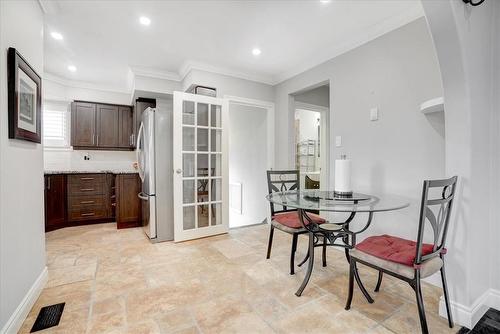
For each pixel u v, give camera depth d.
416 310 1.64
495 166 1.69
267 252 2.61
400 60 2.25
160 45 2.86
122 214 3.65
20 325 1.46
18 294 1.49
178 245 2.93
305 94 4.02
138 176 3.74
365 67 2.55
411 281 1.33
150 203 3.04
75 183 3.80
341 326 1.47
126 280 2.04
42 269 1.92
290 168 3.76
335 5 2.10
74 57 3.20
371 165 2.49
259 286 1.95
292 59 3.21
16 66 1.45
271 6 2.12
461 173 1.51
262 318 1.55
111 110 4.37
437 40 1.46
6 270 1.35
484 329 1.46
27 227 1.64
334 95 2.90
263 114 4.16
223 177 3.43
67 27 2.47
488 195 1.67
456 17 1.36
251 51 3.00
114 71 3.69
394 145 2.29
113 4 2.10
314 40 2.71
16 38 1.53
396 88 2.28
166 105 3.16
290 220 2.25
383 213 2.37
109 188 4.05
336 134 2.87
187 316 1.57
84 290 1.88
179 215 3.05
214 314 1.59
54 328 1.45
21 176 1.57
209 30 2.52
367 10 2.16
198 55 3.11
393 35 2.30
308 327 1.46
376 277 2.12
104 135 4.30
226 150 3.46
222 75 3.54
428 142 2.06
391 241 1.64
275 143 4.00
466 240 1.49
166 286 1.94
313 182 5.28
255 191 4.38
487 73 1.64
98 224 3.94
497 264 1.69
